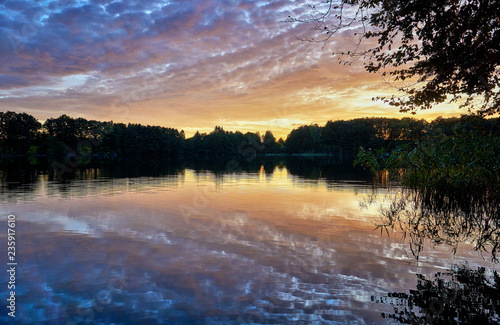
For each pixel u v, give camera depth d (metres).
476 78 5.25
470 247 4.56
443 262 3.93
